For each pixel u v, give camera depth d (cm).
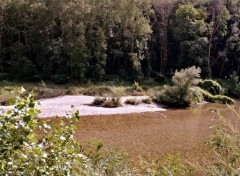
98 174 373
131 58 3916
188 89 2781
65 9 3362
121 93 3122
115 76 3834
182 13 4384
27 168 222
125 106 2495
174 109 2561
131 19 3972
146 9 4425
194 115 2283
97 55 3669
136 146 1309
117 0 3903
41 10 3350
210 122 1972
